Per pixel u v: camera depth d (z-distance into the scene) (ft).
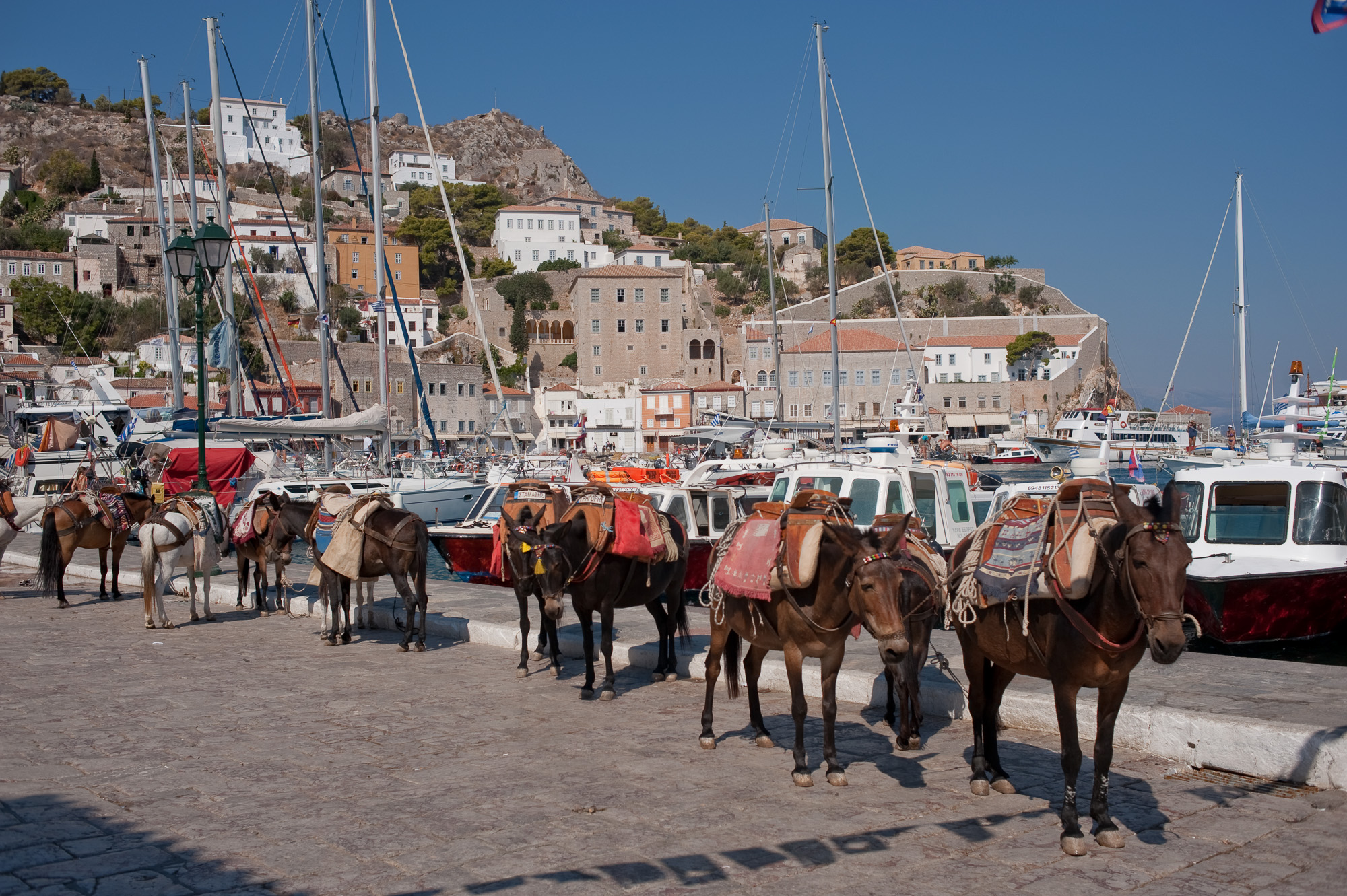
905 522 22.03
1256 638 51.49
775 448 84.23
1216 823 21.33
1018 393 397.19
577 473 92.99
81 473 66.59
